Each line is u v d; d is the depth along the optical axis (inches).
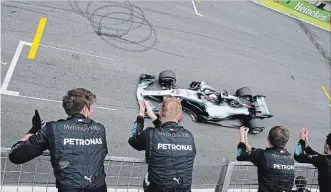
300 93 565.6
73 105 151.9
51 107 371.2
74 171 141.6
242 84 516.7
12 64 395.9
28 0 476.4
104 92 409.1
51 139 142.6
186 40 535.8
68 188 140.3
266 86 539.8
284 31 678.5
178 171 156.3
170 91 411.2
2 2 459.5
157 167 156.1
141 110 179.2
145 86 419.8
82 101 152.6
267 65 578.9
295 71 600.7
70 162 142.0
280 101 531.2
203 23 583.5
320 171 200.8
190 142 162.1
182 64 494.9
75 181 141.1
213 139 416.8
